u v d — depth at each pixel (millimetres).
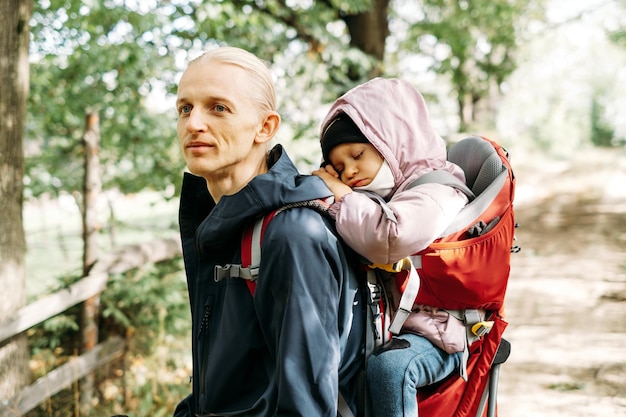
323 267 1146
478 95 15625
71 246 5660
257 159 1266
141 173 5371
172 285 4551
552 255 7652
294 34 7094
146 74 5387
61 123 5285
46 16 5062
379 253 1281
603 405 3664
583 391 3855
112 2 5062
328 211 1304
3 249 3281
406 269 1380
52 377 3467
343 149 1487
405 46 12211
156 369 3959
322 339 1118
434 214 1353
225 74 1185
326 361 1118
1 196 3281
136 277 4418
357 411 1342
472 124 17625
